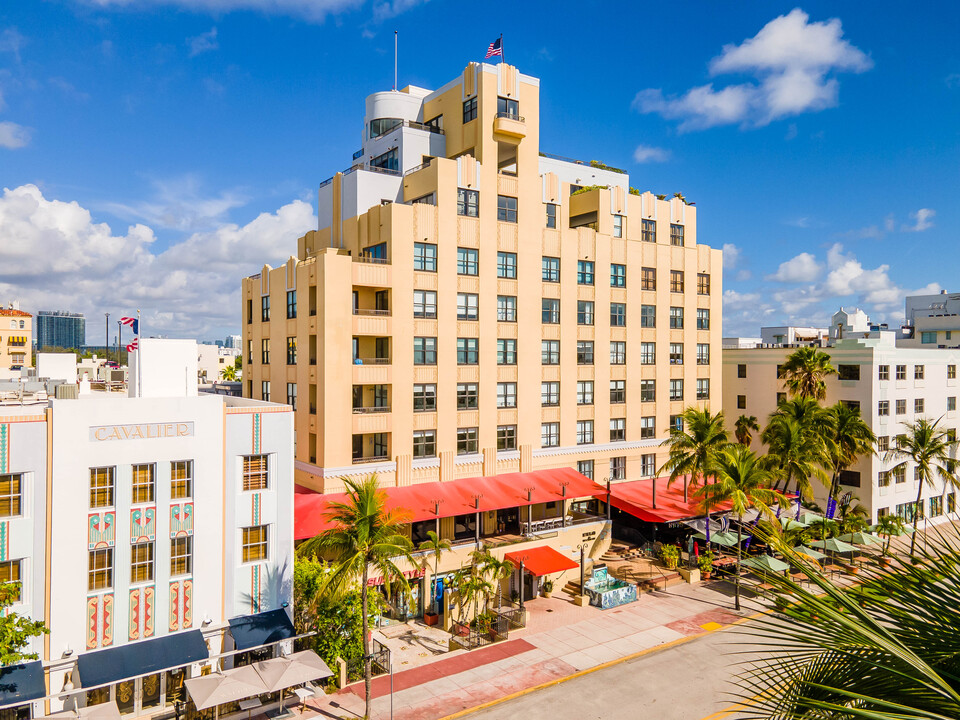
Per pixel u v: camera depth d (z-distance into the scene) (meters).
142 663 26.16
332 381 40.78
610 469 54.09
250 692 25.62
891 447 59.06
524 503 44.06
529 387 49.34
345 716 28.94
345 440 41.31
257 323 52.00
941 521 62.94
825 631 7.83
